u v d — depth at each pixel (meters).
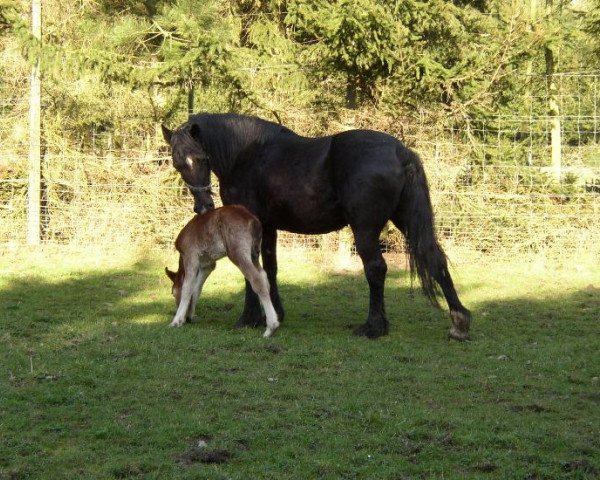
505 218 15.20
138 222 15.65
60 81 16.62
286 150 9.32
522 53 14.30
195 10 14.84
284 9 17.55
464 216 15.25
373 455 5.57
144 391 6.88
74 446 5.66
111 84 16.12
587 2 17.50
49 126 16.22
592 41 16.77
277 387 7.09
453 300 8.99
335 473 5.27
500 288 12.56
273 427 6.08
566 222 15.25
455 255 14.88
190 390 6.95
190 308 9.74
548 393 7.13
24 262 13.89
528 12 15.74
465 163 15.34
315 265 14.43
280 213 9.40
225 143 9.48
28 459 5.40
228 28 15.30
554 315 10.68
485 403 6.83
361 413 6.38
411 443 5.81
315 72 15.16
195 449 5.55
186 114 17.28
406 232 8.95
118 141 17.61
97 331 8.95
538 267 14.26
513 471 5.31
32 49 14.33
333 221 9.22
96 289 11.84
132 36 15.26
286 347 8.52
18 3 16.33
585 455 5.64
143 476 5.16
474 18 18.58
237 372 7.55
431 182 15.02
